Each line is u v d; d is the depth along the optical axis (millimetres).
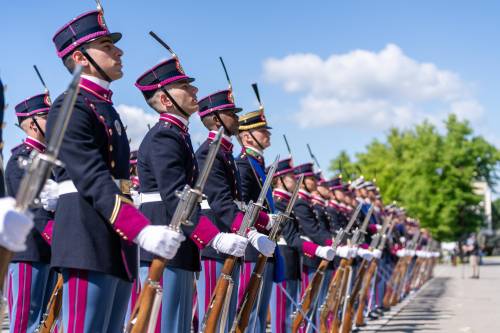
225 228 9102
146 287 6117
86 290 6207
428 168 70938
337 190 17484
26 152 9547
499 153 71438
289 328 11781
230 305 9336
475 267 42531
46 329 8219
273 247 8766
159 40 8000
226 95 9383
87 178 5984
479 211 74562
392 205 26984
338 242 12016
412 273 29938
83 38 6570
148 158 7738
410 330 16312
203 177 6180
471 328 16609
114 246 6305
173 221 6168
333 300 12883
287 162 12438
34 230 9414
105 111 6477
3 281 4984
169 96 7863
